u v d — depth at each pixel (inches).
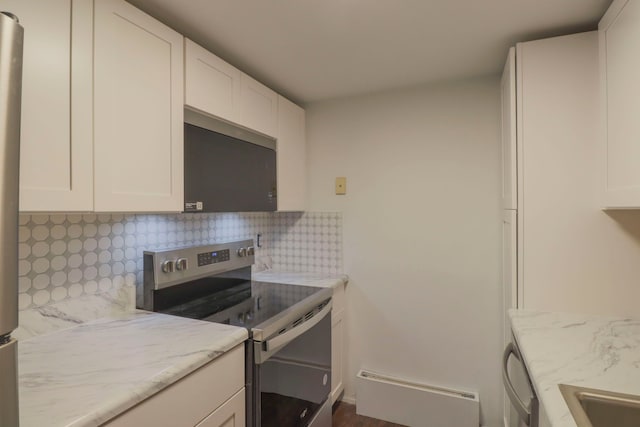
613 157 49.0
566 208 56.5
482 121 80.3
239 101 67.1
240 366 49.4
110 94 42.9
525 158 58.6
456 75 79.2
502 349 77.9
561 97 56.4
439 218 84.6
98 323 52.3
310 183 98.2
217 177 62.1
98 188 41.5
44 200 36.2
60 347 42.9
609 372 37.9
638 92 41.4
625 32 44.9
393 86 86.0
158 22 49.6
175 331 48.9
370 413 85.8
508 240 64.0
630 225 53.9
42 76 36.0
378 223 90.8
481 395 80.7
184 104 54.4
